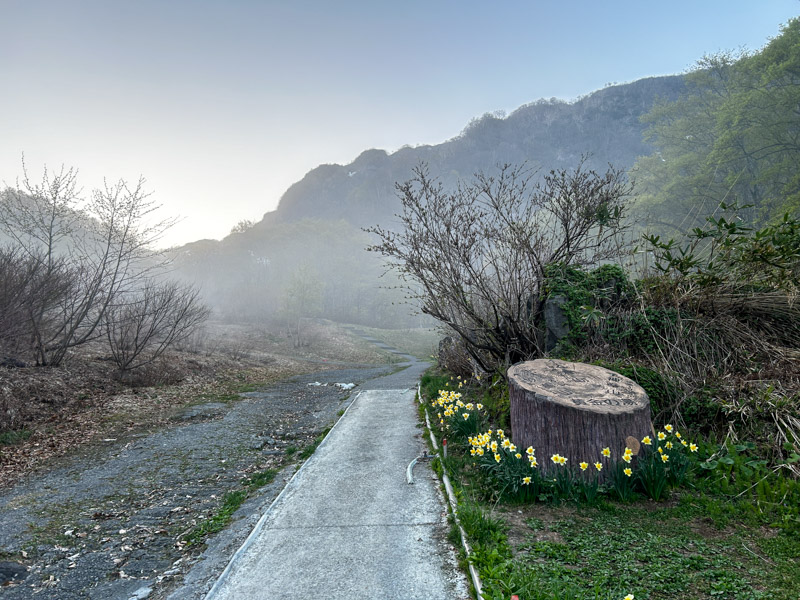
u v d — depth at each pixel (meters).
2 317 11.64
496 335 8.16
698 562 3.44
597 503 4.54
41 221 15.33
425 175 8.27
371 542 4.30
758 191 30.39
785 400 5.32
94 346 18.83
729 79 34.59
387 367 30.84
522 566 3.44
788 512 4.09
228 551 4.50
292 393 15.86
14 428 9.52
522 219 8.02
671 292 7.36
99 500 6.36
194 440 9.45
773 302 6.87
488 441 5.51
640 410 4.93
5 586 4.20
